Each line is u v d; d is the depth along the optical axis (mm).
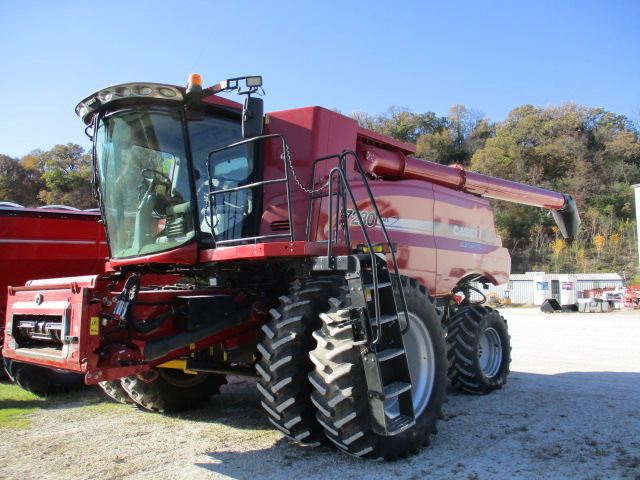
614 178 61125
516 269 48125
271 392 3453
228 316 4062
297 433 3512
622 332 13117
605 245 49656
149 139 4156
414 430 3648
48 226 6938
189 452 3719
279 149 4559
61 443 3990
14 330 4020
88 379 3189
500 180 7383
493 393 5762
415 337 3992
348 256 3406
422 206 5586
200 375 5137
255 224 4484
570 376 6793
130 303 3402
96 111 4312
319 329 3498
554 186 57781
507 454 3637
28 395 5914
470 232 6324
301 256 3705
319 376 3320
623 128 70438
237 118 4465
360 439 3303
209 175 4000
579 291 29703
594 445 3824
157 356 3572
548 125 66500
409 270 5293
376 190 5051
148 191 4215
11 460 3586
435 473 3254
